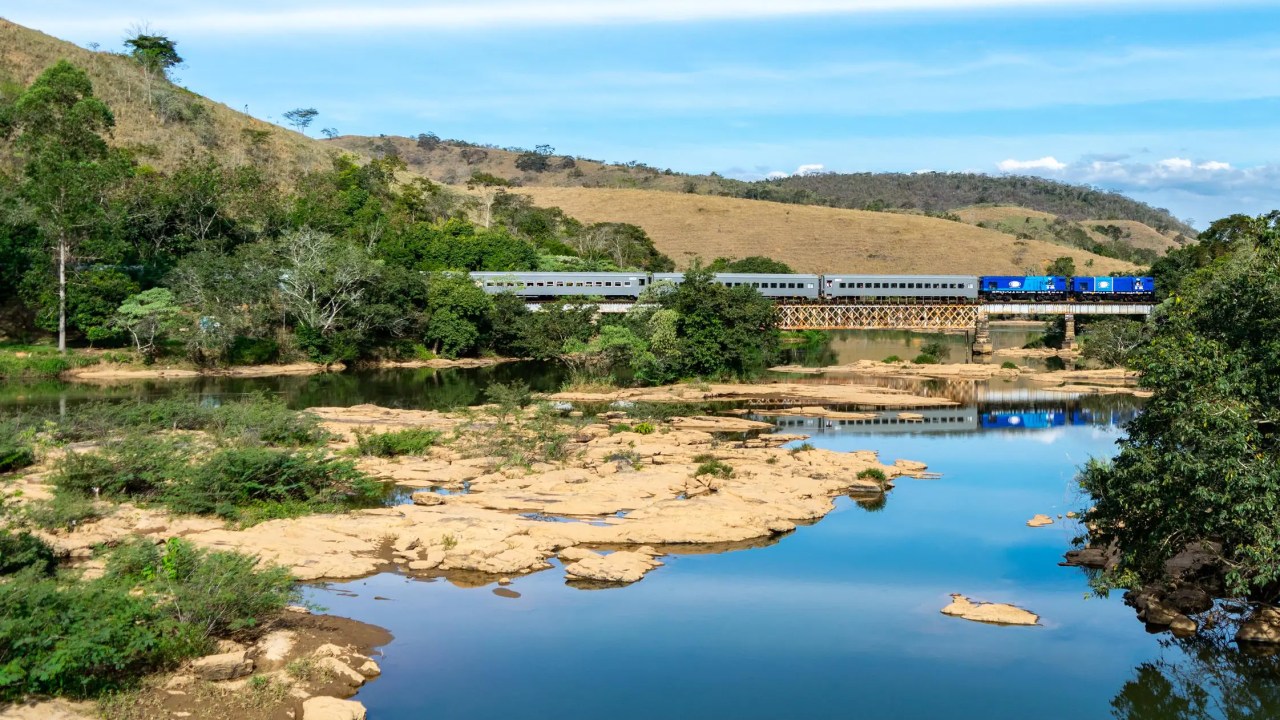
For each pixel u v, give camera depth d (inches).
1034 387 4045.3
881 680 1125.1
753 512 1753.2
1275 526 1135.0
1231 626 1277.1
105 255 3993.6
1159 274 5871.1
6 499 1608.0
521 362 4958.2
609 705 1048.2
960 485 2095.2
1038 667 1168.2
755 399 3543.3
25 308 4293.8
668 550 1598.2
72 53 7007.9
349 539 1547.7
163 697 965.2
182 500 1647.4
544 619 1284.4
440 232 6048.2
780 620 1299.2
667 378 3976.4
